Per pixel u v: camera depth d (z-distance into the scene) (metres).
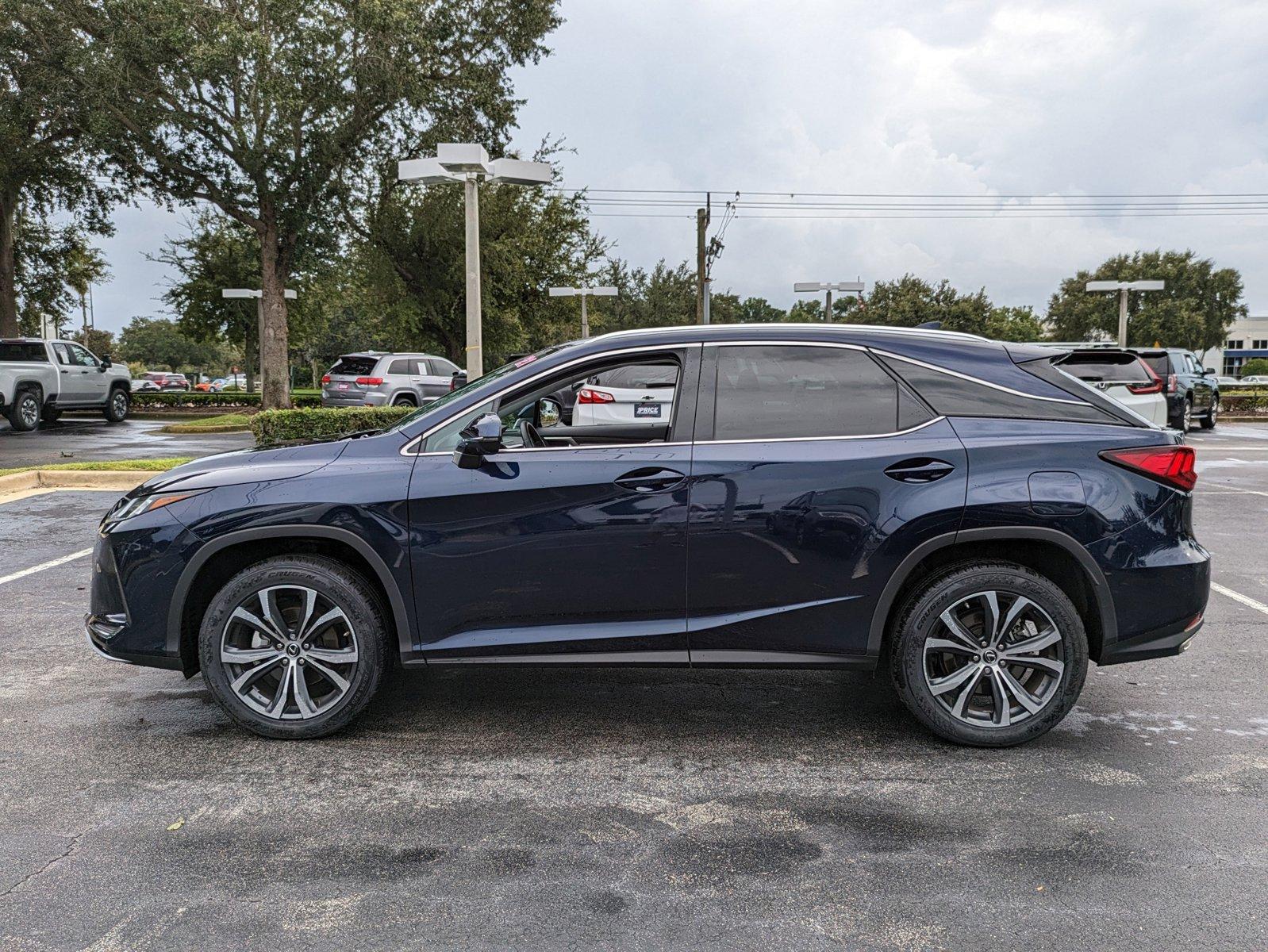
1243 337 85.38
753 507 3.59
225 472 3.77
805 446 3.63
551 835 3.04
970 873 2.79
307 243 25.84
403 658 3.71
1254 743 3.80
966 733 3.69
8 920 2.53
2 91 25.16
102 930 2.48
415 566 3.65
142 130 23.64
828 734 3.92
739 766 3.59
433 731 3.94
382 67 22.94
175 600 3.69
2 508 9.47
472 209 13.75
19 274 34.31
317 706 3.82
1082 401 3.72
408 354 20.95
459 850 2.93
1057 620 3.60
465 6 26.86
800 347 3.77
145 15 22.34
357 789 3.38
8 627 5.43
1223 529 8.45
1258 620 5.62
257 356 39.03
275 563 3.71
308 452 3.82
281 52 22.64
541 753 3.72
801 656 3.69
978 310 52.59
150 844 2.96
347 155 25.20
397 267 30.41
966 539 3.57
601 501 3.62
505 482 3.63
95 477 10.90
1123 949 2.41
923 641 3.66
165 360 92.56
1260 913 2.57
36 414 20.45
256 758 3.65
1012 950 2.41
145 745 3.78
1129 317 59.47
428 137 26.41
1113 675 4.65
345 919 2.54
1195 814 3.17
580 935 2.47
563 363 3.78
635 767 3.58
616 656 3.69
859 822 3.13
